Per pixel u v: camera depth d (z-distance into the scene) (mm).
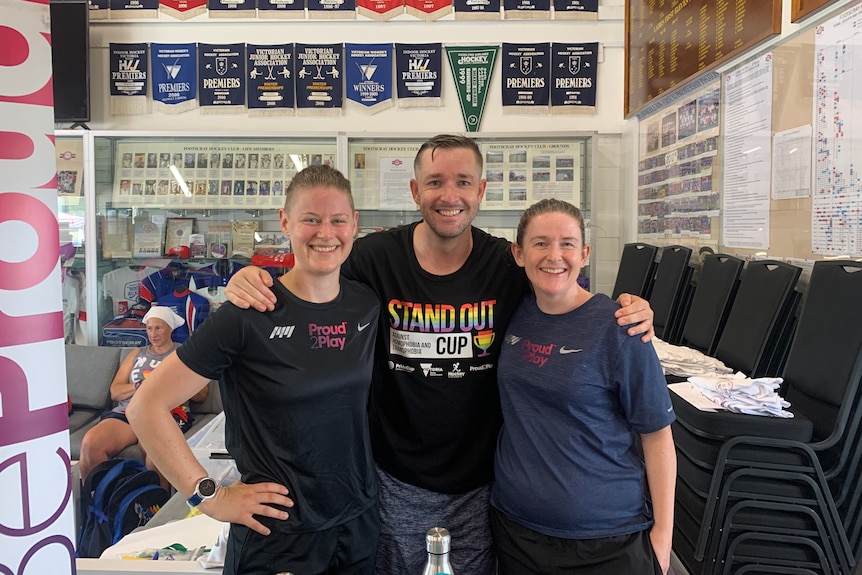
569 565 1358
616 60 4402
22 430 959
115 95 4508
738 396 1943
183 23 4465
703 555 1838
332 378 1315
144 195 4332
